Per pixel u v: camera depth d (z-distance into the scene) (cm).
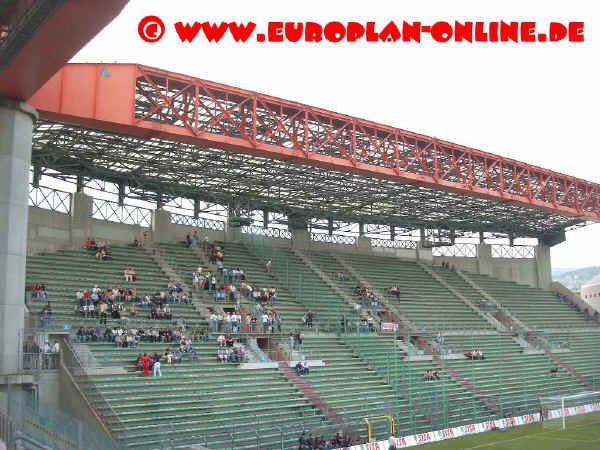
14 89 2522
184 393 3197
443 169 5069
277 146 3675
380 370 4244
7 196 2583
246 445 2917
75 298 3744
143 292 4109
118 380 3070
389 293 5803
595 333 6781
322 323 4697
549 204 5431
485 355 5284
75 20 1948
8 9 2116
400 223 6981
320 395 3691
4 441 1895
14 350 2555
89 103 2986
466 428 3809
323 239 6538
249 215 5709
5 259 2558
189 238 5100
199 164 4469
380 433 3397
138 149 4084
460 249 7606
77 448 1995
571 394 5072
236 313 4278
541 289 7638
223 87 3494
